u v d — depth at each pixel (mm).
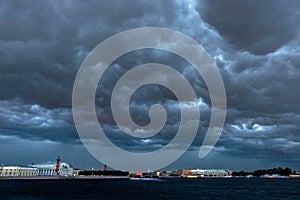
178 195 140875
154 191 166375
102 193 141125
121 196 127125
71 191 149125
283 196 148500
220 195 149125
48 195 122562
